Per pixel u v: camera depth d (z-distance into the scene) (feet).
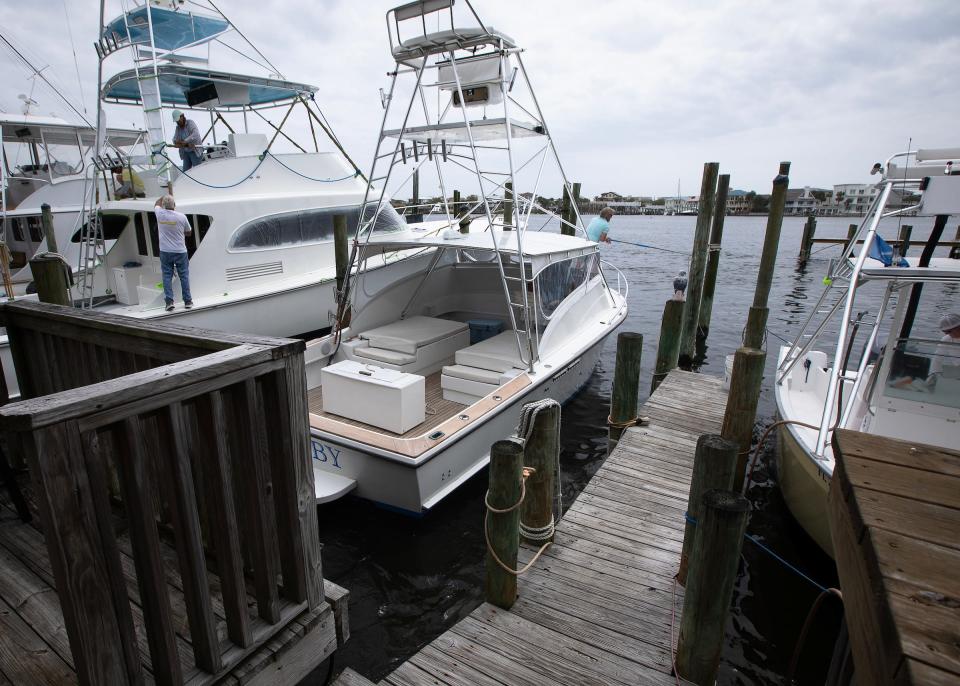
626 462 15.19
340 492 12.98
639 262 67.31
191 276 21.22
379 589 11.95
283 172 24.16
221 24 23.44
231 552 5.39
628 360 16.52
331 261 25.76
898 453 4.07
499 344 18.06
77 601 4.19
